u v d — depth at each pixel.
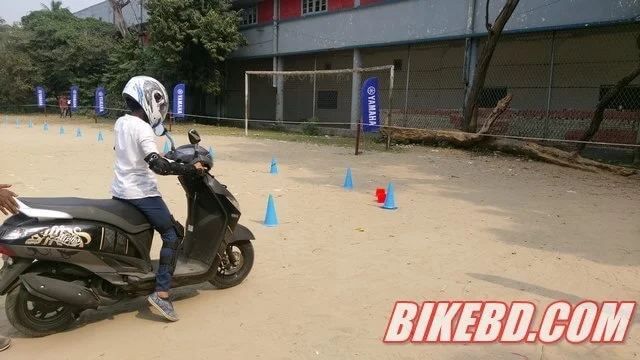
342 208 7.50
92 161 11.76
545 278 4.71
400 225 6.57
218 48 25.19
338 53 23.44
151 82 3.71
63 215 3.36
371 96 14.51
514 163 13.14
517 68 18.66
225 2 25.67
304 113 26.75
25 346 3.35
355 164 12.36
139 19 35.12
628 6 14.27
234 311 3.94
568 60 17.50
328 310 3.97
